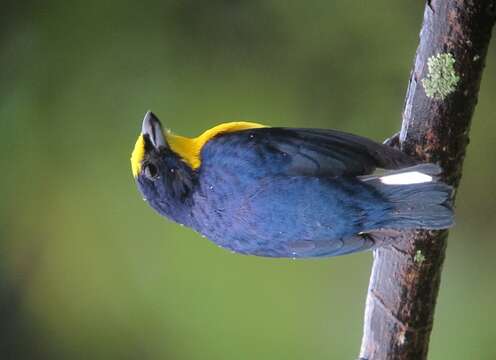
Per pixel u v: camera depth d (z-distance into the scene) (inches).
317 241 94.4
